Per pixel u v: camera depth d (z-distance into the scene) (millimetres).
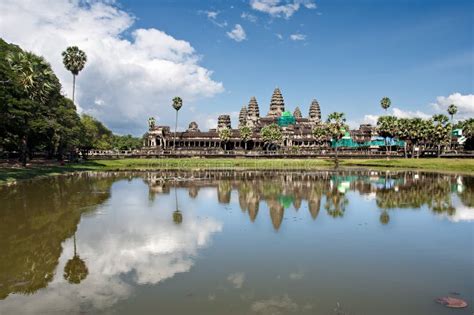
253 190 45781
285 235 22922
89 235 22406
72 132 80312
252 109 193250
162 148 132125
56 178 57875
